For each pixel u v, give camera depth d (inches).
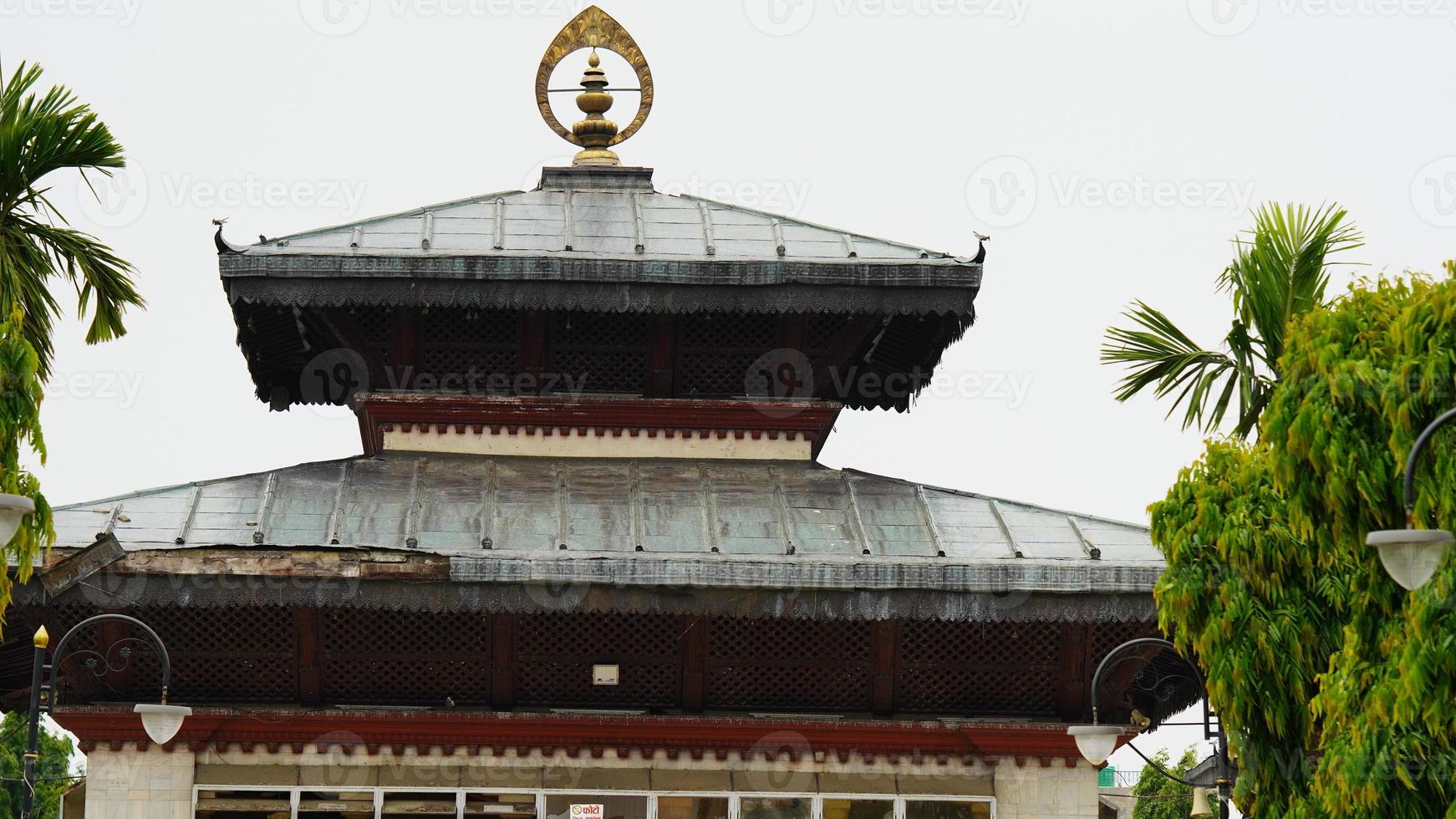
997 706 1069.8
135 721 1009.5
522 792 1034.7
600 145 1270.9
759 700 1063.6
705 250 1133.1
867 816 1047.0
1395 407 740.7
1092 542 1056.2
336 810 1026.1
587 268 1097.4
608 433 1141.7
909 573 1005.8
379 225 1154.0
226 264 1087.0
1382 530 751.1
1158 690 1212.5
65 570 951.6
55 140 980.6
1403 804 741.3
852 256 1129.4
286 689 1040.8
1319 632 874.1
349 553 981.8
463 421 1130.7
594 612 1024.9
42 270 972.6
